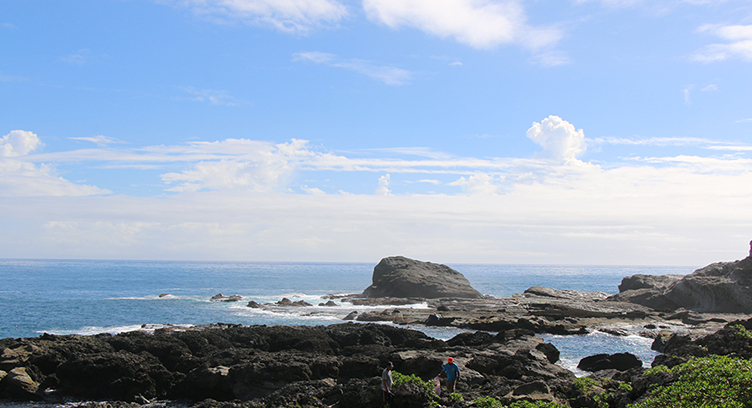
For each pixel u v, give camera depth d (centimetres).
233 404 2514
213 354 3416
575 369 3631
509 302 8112
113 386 3000
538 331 5388
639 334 5219
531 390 2320
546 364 3184
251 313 7144
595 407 2177
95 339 3591
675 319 6322
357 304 8312
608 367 3444
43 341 3403
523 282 19325
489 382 2764
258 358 3061
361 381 2402
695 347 3134
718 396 1783
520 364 3038
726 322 5631
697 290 6975
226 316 6844
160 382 3095
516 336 4284
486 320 5850
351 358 3139
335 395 2400
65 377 3055
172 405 2905
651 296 7725
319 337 3994
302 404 2375
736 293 6488
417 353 3278
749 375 1825
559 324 5534
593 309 7012
